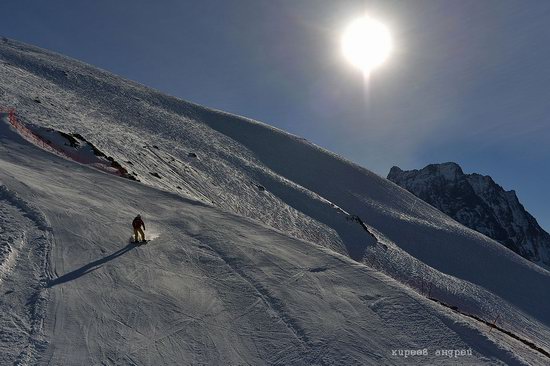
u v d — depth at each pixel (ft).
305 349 35.01
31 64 201.05
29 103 119.24
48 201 54.29
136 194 69.00
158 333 33.65
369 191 229.45
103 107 176.04
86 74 227.40
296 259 53.01
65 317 32.68
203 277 44.32
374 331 39.19
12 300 32.99
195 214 65.05
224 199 127.03
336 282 47.93
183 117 223.51
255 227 63.87
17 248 40.65
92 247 45.44
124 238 49.90
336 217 159.84
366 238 154.71
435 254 182.29
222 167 160.15
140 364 29.81
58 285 36.60
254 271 47.37
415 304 44.86
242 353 33.45
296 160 229.25
